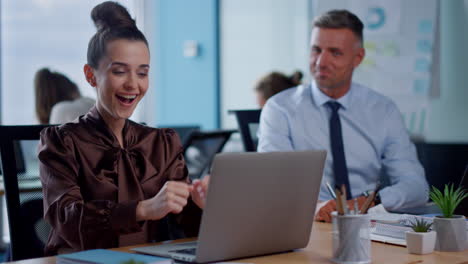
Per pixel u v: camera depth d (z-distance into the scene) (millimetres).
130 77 1692
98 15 1733
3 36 6535
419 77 4570
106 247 1620
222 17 6340
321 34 2576
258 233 1441
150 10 6551
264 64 5984
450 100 4605
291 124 2658
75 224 1567
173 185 1526
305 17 5594
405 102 4621
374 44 4691
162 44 6707
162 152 1849
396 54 4625
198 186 1656
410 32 4578
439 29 4598
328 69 2570
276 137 2646
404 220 1683
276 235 1477
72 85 3447
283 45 5793
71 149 1695
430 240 1503
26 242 1784
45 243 1806
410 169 2631
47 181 1665
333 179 2615
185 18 6590
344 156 2607
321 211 2018
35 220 1808
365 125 2664
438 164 3447
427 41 4531
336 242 1402
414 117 4598
